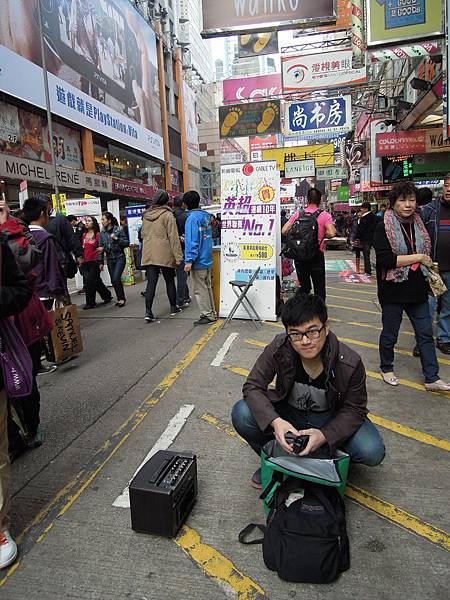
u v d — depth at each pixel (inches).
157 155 1165.7
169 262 263.0
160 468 92.8
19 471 112.5
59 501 99.5
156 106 1173.7
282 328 233.5
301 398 94.0
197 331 235.6
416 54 301.3
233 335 223.5
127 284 443.8
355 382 88.3
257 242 248.5
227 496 99.3
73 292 415.5
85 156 773.9
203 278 246.5
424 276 145.3
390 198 142.9
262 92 736.3
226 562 80.5
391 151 468.4
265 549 77.8
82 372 182.7
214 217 528.7
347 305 292.4
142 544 85.7
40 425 137.1
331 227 233.5
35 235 172.1
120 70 919.7
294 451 82.4
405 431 124.8
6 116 564.7
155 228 259.3
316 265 241.1
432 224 178.4
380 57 304.7
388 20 296.0
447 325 187.5
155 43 1175.6
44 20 633.0
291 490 81.5
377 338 213.3
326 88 540.1
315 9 327.6
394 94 585.3
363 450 90.2
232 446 120.0
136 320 272.7
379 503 95.1
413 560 79.6
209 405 145.3
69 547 85.7
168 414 140.1
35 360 124.1
